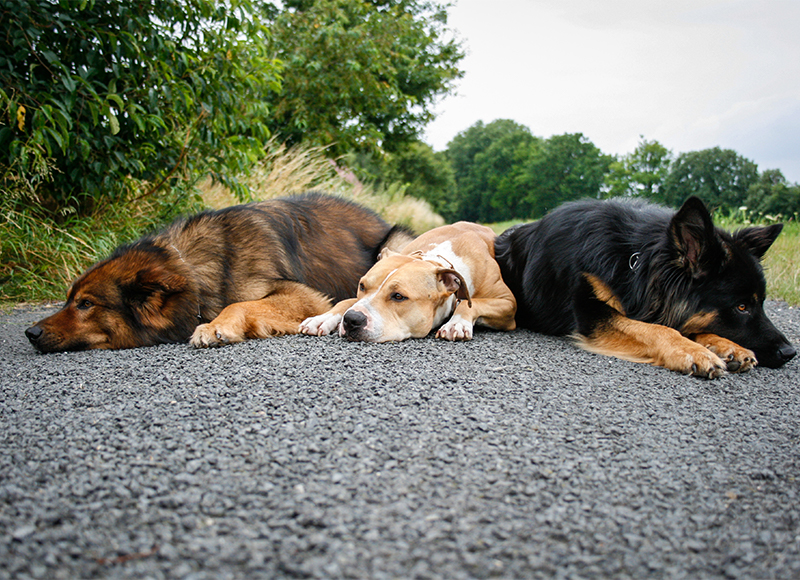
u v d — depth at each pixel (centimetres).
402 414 84
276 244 138
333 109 453
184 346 120
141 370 102
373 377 97
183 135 209
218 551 55
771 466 75
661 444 79
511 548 56
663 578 53
